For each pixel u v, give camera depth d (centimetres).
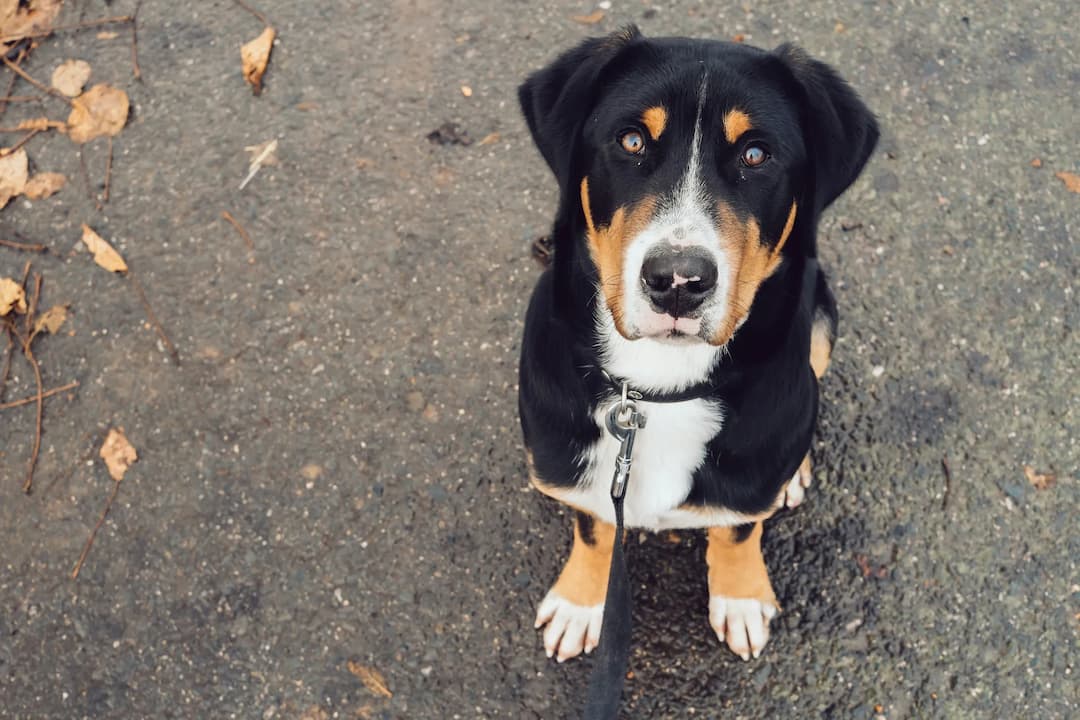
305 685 131
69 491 141
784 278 111
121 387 147
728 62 107
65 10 172
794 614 133
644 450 118
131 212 157
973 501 138
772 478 118
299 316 150
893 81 164
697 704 129
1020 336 146
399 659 132
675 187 105
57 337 150
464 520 139
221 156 161
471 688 131
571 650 131
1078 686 129
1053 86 163
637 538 137
